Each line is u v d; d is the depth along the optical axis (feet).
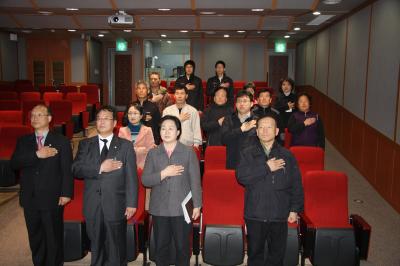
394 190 18.95
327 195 13.30
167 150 11.55
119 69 53.83
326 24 35.01
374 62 22.88
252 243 11.09
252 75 49.55
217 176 13.16
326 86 35.83
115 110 11.78
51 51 48.32
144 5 28.53
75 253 12.41
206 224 12.42
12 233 15.87
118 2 28.32
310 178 13.32
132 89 53.06
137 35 47.03
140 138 15.30
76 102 35.14
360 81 25.55
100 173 11.19
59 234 12.05
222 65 27.32
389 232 16.34
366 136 23.66
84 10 31.01
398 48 19.34
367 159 23.32
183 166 11.37
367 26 24.40
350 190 21.54
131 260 12.28
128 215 11.31
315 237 11.97
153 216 11.36
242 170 10.93
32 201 11.61
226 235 12.09
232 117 14.80
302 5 27.20
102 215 11.32
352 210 18.69
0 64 43.50
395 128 19.26
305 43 46.62
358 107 25.82
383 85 21.22
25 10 31.53
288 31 39.45
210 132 17.83
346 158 28.14
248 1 27.30
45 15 34.04
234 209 13.10
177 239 11.29
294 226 12.46
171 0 27.53
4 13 33.55
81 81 48.39
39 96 35.24
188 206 11.21
